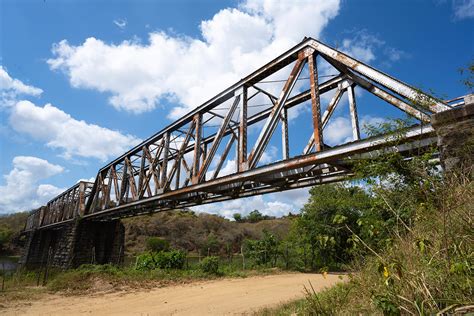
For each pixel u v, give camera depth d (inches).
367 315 148.6
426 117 289.7
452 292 110.1
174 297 560.7
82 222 1411.2
